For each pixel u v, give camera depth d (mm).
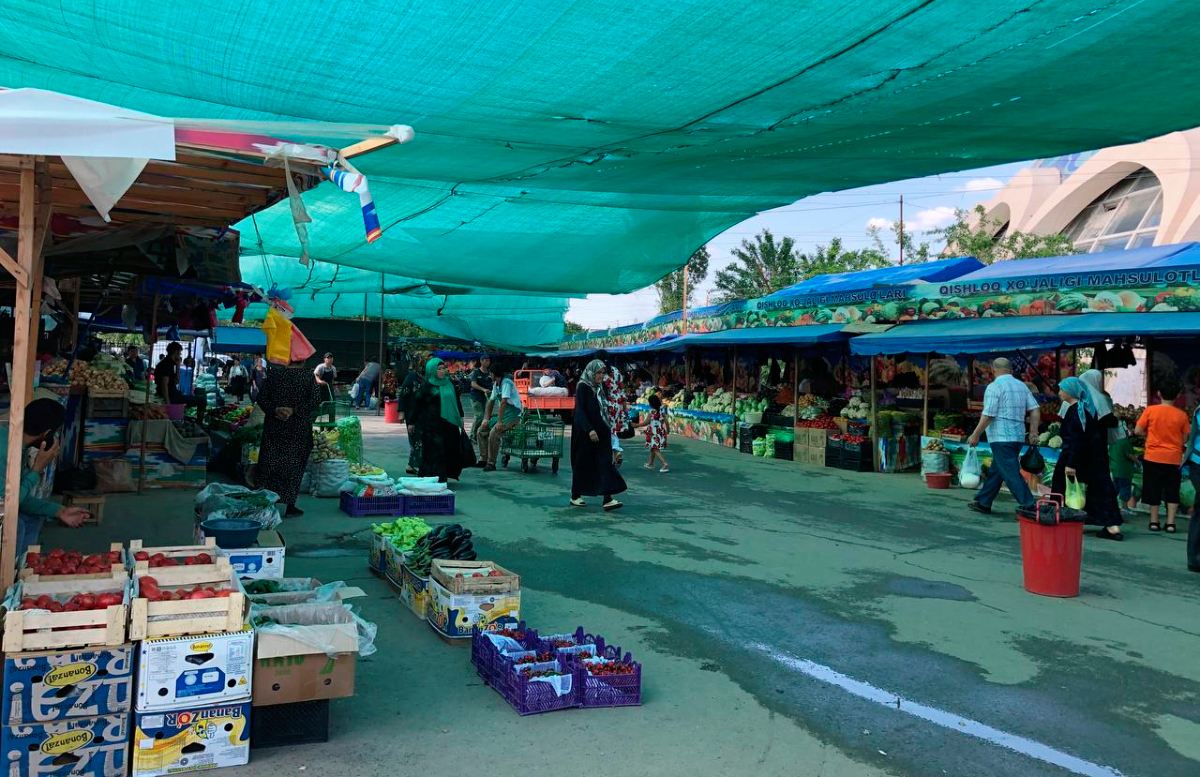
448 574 5332
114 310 14141
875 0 3783
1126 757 3898
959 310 13539
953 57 4598
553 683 4195
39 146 3182
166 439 10023
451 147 6543
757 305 19000
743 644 5359
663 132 6082
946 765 3768
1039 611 6246
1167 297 10625
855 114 5730
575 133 6098
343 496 9383
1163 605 6477
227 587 3811
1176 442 9578
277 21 3932
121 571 3930
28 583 3646
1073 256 13703
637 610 6023
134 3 3764
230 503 5867
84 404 9773
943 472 12883
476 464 12172
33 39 4379
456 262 12367
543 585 6602
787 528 9312
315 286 20734
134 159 3646
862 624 5832
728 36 4180
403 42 4188
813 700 4477
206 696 3439
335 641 3709
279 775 3428
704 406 20469
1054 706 4480
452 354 36812
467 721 4047
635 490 12023
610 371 10719
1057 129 6348
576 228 10555
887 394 16203
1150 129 6422
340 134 3775
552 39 4172
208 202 5668
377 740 3797
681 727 4078
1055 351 13938
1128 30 4242
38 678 3188
